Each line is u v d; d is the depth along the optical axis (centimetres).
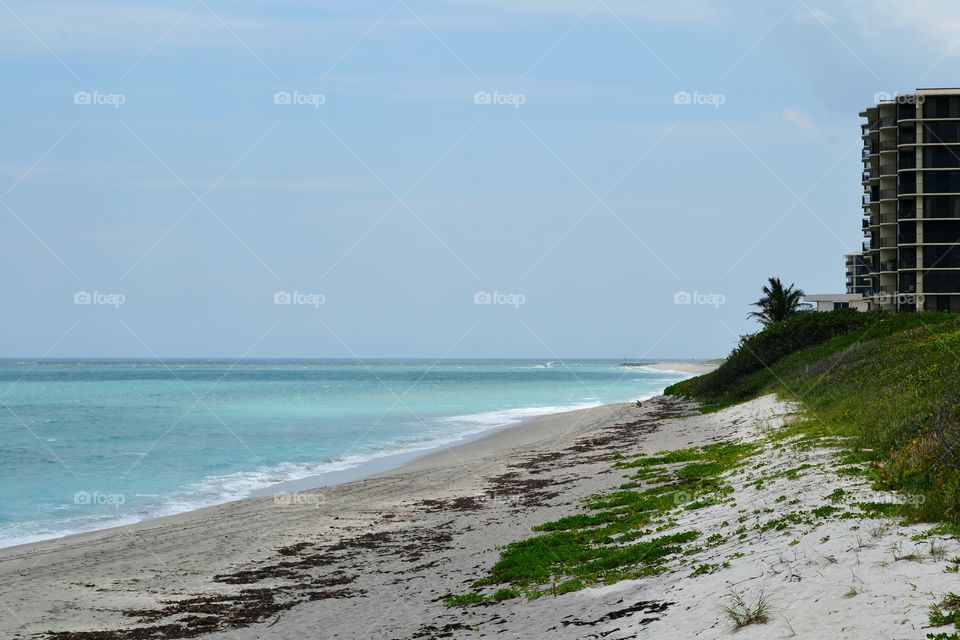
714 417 3991
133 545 2011
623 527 1683
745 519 1427
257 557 1820
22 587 1606
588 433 4172
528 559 1523
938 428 1486
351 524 2148
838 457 1773
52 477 3294
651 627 1002
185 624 1345
